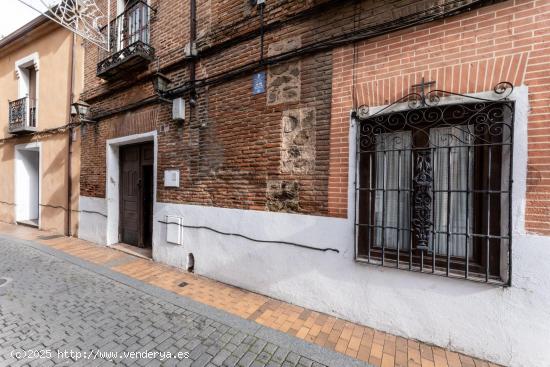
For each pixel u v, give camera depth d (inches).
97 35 246.5
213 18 165.8
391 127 114.0
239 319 119.1
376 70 112.9
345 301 119.5
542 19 86.7
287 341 104.9
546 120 86.1
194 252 173.5
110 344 102.0
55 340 103.6
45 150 304.3
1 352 96.1
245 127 149.9
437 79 101.7
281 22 136.9
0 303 130.9
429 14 102.5
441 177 108.0
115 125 231.1
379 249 117.2
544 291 86.7
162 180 192.7
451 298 100.0
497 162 96.7
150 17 204.5
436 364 94.2
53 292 144.6
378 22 113.0
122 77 223.5
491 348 94.0
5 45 340.5
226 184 157.6
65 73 283.6
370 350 100.9
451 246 106.2
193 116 174.1
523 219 89.0
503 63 91.6
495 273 97.2
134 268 182.5
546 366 87.0
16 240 254.1
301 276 130.6
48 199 301.1
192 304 132.3
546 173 86.0
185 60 176.7
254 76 146.8
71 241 253.9
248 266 148.3
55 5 227.8
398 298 109.0
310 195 128.0
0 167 371.2
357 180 116.3
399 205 114.1
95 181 250.5
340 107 120.2
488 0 93.0
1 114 362.6
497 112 94.6
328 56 124.2
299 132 131.4
